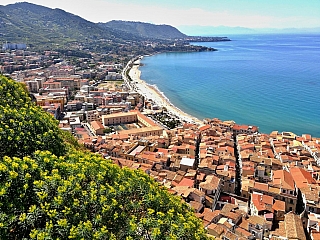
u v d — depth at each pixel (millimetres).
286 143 133500
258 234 72562
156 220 31516
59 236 26094
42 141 41219
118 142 131750
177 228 31625
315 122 192250
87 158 37562
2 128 37688
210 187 87125
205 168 101938
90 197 30125
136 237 29766
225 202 88562
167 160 111562
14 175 27922
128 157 115938
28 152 38156
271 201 83562
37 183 28250
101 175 33281
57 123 54906
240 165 116125
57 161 33500
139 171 40000
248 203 90250
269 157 117375
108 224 29766
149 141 132500
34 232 25203
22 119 41594
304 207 81875
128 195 33812
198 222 39344
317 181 95500
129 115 192500
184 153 123688
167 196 38375
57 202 27734
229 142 135125
